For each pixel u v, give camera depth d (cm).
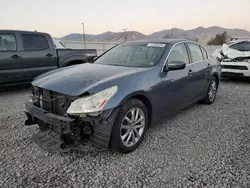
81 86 263
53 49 677
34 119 316
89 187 223
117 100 262
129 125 286
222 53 824
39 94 297
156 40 416
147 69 325
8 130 357
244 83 822
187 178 240
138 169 255
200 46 488
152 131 365
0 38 566
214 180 237
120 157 280
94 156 280
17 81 611
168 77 348
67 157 277
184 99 407
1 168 252
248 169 257
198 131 368
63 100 263
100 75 296
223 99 583
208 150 302
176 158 280
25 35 616
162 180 236
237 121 417
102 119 251
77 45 2312
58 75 314
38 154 283
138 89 289
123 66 349
